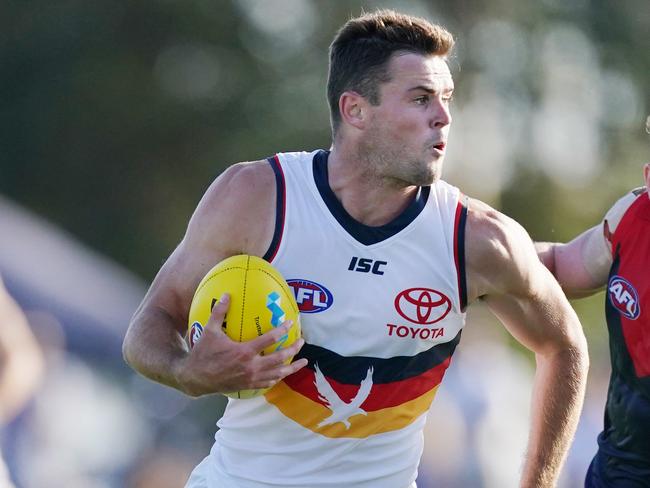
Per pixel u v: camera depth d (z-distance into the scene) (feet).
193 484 61.87
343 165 55.88
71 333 119.24
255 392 54.08
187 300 57.11
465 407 117.50
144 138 269.03
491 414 118.62
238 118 268.00
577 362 61.21
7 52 270.26
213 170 265.54
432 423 115.65
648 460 62.39
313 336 55.57
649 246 61.98
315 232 55.52
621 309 62.64
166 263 57.98
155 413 133.18
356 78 55.21
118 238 268.00
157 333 55.72
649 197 62.54
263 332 52.31
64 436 110.22
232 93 268.41
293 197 55.93
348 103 55.52
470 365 121.70
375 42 54.95
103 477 118.01
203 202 57.21
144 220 269.85
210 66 273.33
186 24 268.82
